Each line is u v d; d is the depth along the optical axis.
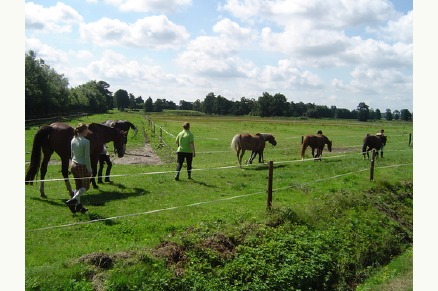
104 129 15.75
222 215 11.58
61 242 9.12
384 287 10.25
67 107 83.56
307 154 28.89
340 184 16.30
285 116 162.75
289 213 11.94
